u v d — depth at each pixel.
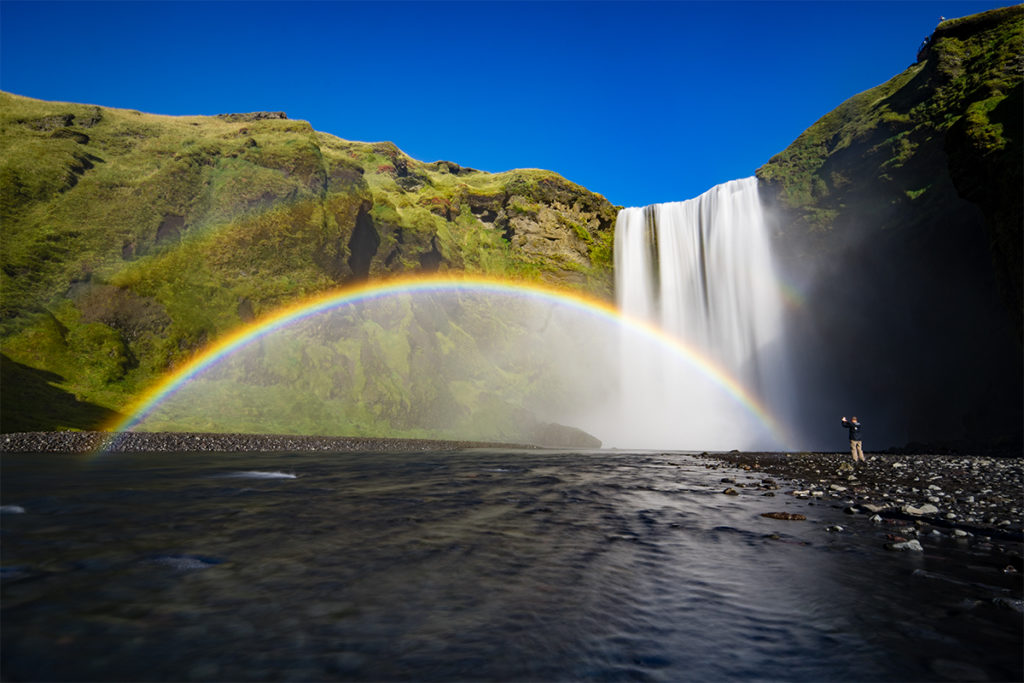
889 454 27.48
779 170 59.25
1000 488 11.60
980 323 39.97
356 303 57.50
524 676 3.14
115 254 47.38
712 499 10.47
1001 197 26.16
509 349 68.19
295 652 3.44
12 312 39.56
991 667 3.30
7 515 8.12
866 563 5.72
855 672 3.23
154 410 38.69
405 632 3.80
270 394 45.56
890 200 47.38
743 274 62.47
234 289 49.97
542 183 81.19
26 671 3.09
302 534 6.97
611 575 5.26
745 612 4.29
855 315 52.50
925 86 47.22
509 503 9.83
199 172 55.47
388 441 37.28
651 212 75.94
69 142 54.22
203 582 4.90
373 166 81.69
